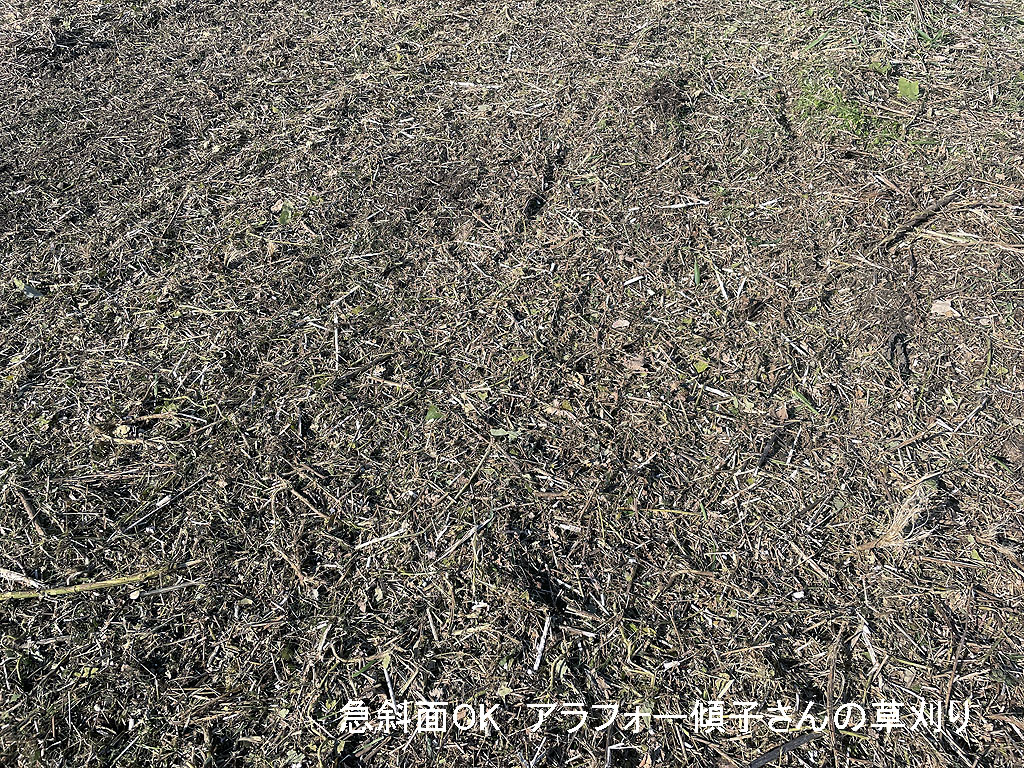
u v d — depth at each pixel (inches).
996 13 198.7
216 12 212.1
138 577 105.8
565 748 92.3
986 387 124.7
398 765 91.1
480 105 179.6
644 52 191.5
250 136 173.3
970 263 142.0
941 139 164.4
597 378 128.0
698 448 119.0
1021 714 93.4
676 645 99.7
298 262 146.8
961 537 108.3
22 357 131.9
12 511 112.3
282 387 127.2
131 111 179.8
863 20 196.2
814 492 113.7
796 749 91.7
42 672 97.7
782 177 159.0
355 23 207.0
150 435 121.1
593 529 110.2
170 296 141.3
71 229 153.4
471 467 116.7
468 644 99.9
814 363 128.9
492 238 150.4
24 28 204.7
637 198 156.6
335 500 113.4
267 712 94.9
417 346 132.9
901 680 96.6
